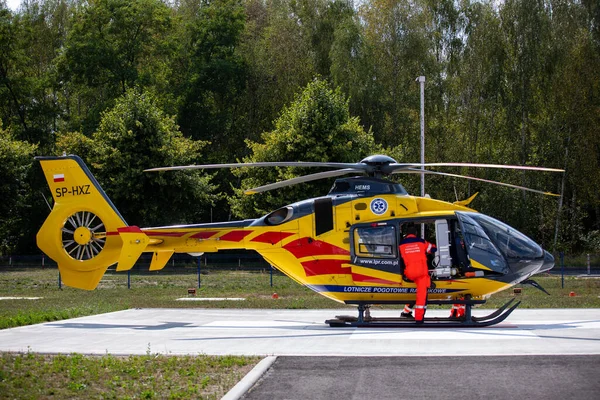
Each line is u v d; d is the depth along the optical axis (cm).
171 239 1524
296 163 1320
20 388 849
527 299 2203
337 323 1412
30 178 5397
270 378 894
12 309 2003
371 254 1381
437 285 1364
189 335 1320
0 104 6012
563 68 4856
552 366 928
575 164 4781
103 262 1579
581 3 5038
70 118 6281
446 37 5722
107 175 4412
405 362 973
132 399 801
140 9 5803
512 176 5041
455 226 1387
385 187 1408
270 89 5919
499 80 5031
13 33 5797
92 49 5578
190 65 6091
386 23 5484
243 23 6109
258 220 1483
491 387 826
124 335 1323
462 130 5288
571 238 4984
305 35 6009
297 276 1450
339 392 820
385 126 5428
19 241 5453
